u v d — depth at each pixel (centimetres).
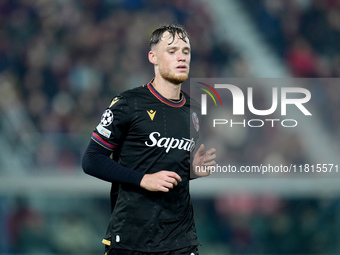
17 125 3250
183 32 1159
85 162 1132
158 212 1121
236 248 2683
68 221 2697
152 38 1175
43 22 4053
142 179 1092
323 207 2658
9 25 4022
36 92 3709
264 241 2680
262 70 4019
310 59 4081
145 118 1127
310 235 2655
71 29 4041
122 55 3934
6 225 2678
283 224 2673
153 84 1169
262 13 4216
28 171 2973
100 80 3825
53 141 3078
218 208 2684
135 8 4188
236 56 4062
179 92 1184
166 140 1130
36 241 2681
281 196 2673
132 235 1123
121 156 1144
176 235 1133
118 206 1143
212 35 4122
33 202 2695
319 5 4238
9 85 3662
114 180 1109
